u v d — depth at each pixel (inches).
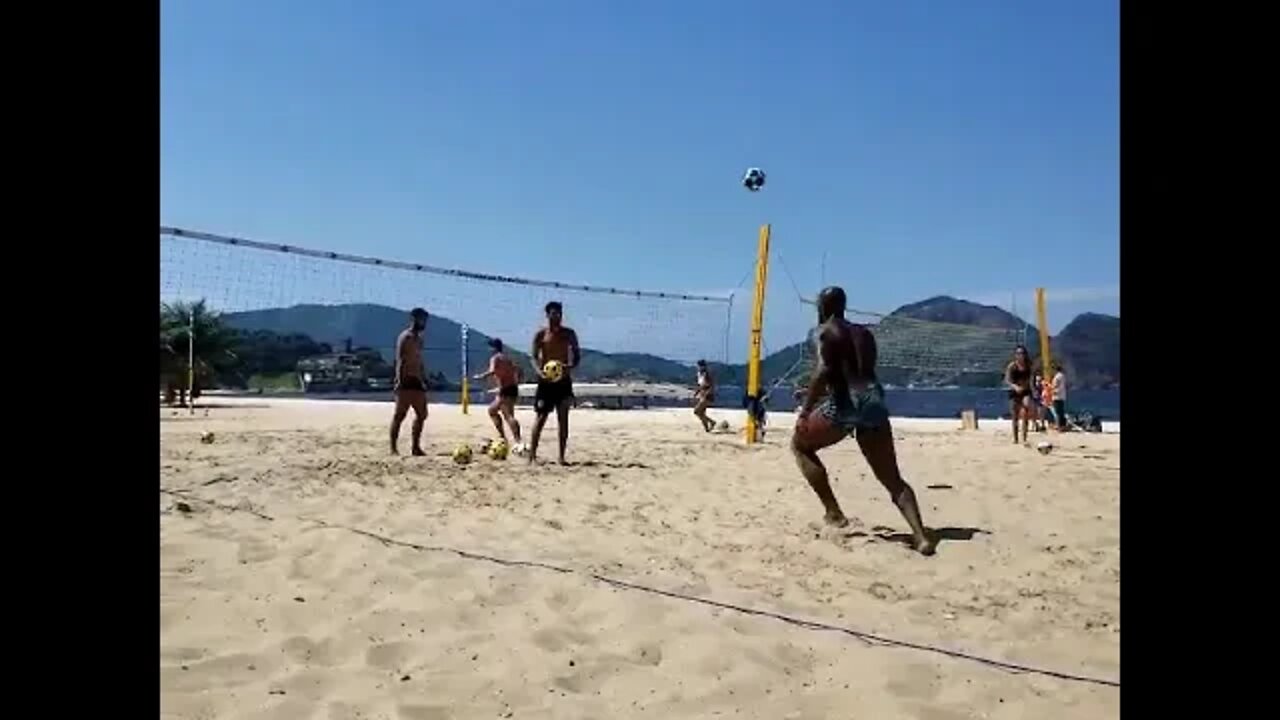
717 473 324.2
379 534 197.8
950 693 119.0
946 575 182.7
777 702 114.7
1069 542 213.8
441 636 134.0
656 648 132.6
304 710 106.8
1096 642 141.3
